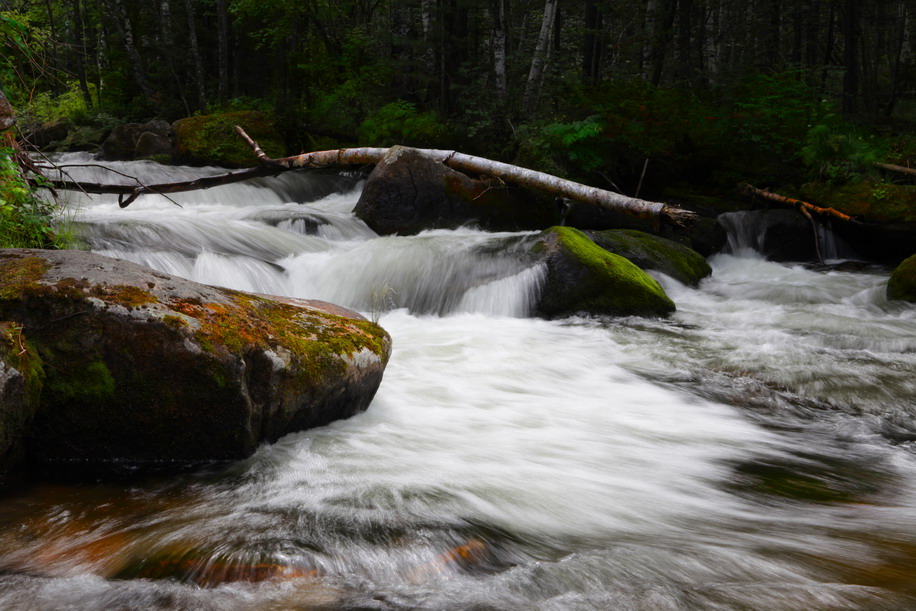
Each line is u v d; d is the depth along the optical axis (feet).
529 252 31.30
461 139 57.26
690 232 43.11
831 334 26.99
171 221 33.24
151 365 13.51
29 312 13.52
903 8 84.02
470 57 71.97
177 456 14.08
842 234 44.42
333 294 31.53
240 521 11.63
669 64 81.15
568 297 29.76
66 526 11.42
